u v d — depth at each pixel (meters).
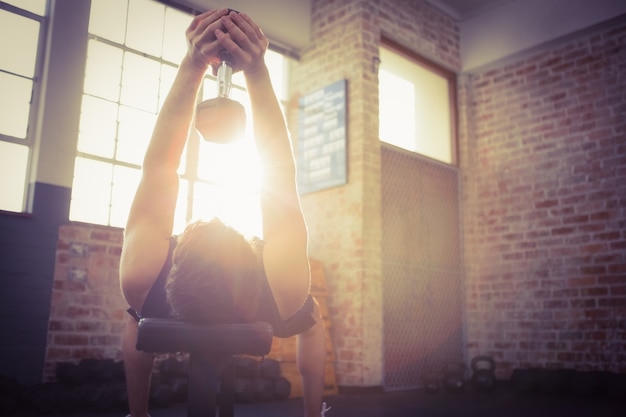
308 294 1.53
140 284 1.30
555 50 6.02
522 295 5.85
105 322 4.38
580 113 5.73
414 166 6.01
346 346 5.13
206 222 1.31
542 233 5.82
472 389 5.42
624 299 5.15
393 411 3.95
